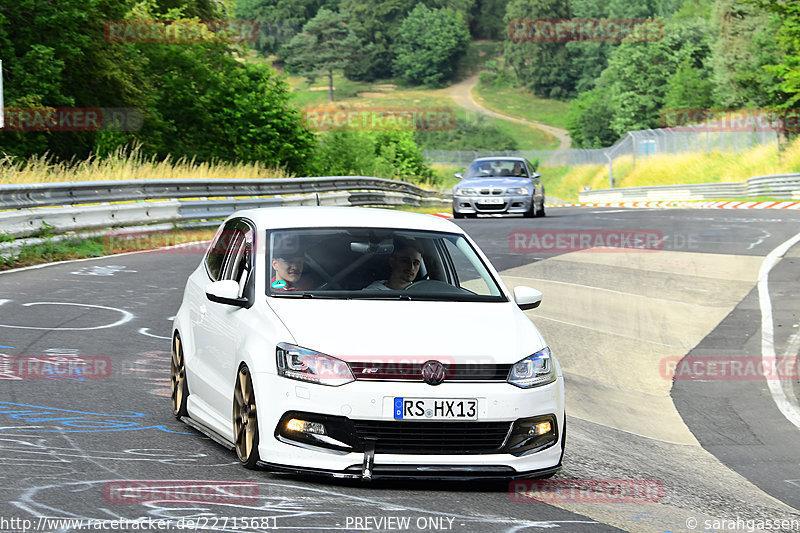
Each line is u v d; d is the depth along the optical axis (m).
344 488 22.69
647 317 54.16
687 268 68.06
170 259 70.44
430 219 30.02
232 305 25.77
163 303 51.00
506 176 111.62
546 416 23.52
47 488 21.12
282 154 167.25
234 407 24.48
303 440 22.50
